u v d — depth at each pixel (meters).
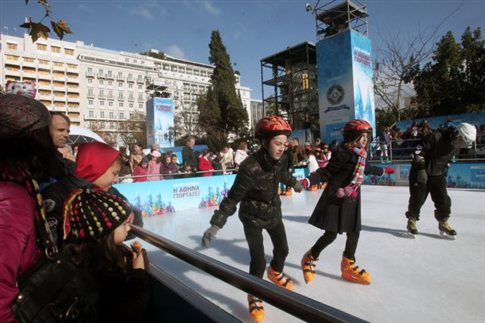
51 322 0.89
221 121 34.44
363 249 3.96
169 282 1.55
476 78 19.45
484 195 7.33
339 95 13.62
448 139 4.04
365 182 10.75
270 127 2.30
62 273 0.98
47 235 0.95
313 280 3.09
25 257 0.87
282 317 2.48
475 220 5.12
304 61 21.03
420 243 4.11
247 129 35.16
